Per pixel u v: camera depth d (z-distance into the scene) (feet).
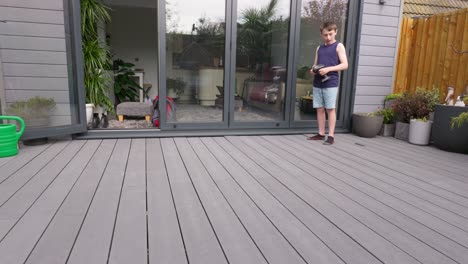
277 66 13.80
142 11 24.12
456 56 13.43
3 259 4.45
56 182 7.47
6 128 9.31
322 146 12.28
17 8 10.86
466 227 5.96
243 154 10.62
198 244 5.01
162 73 12.50
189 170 8.69
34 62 11.27
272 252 4.88
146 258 4.59
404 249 5.11
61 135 11.36
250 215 6.11
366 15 14.44
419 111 13.60
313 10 13.76
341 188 7.79
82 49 12.41
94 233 5.22
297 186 7.80
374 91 15.35
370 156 11.03
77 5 11.16
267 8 13.16
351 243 5.24
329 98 12.33
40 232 5.19
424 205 6.95
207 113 13.32
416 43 15.56
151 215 5.94
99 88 14.46
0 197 6.54
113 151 10.44
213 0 12.56
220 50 13.00
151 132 12.74
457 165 10.17
